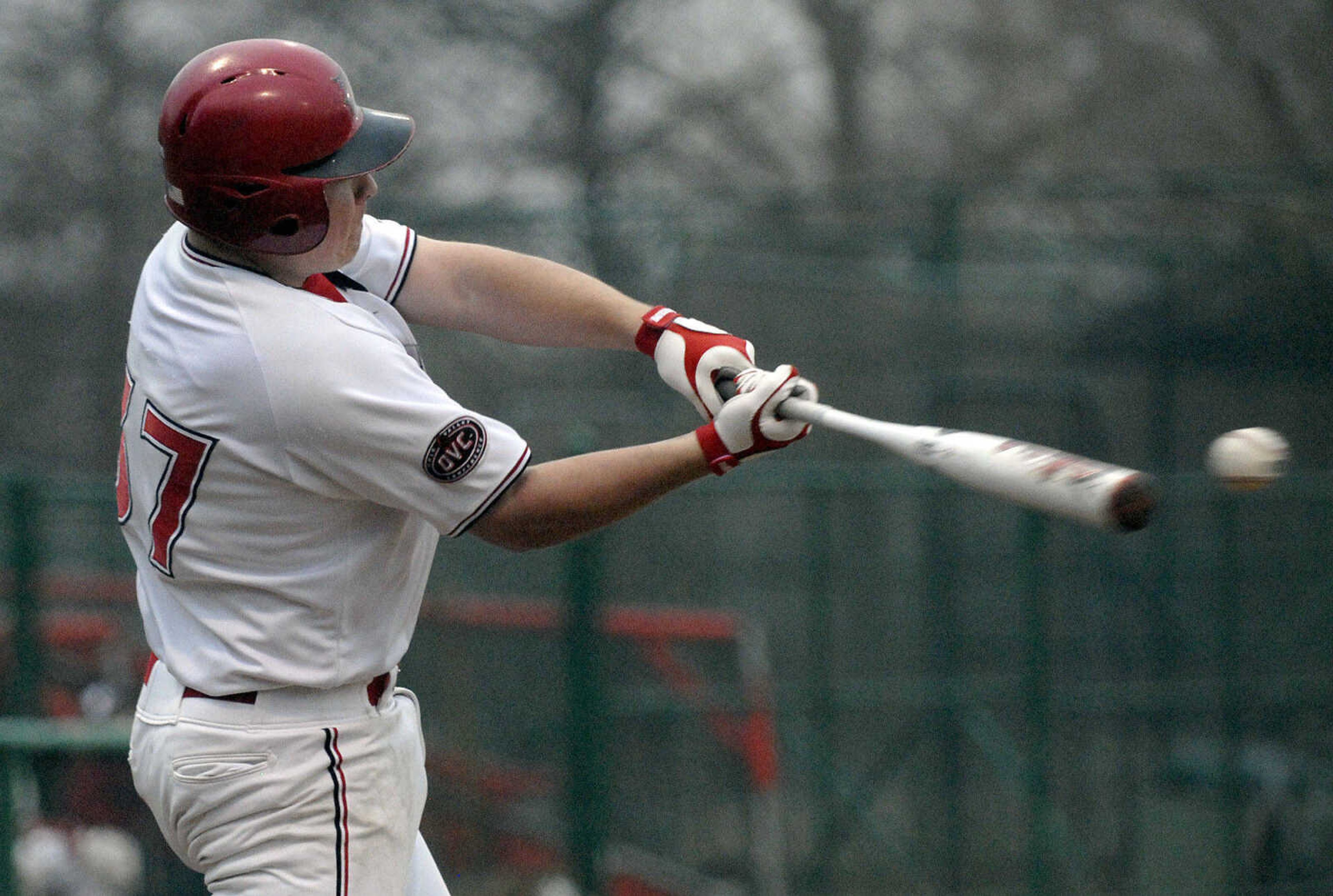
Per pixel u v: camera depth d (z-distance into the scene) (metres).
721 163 58.41
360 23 52.94
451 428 9.52
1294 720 29.14
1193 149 59.50
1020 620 29.17
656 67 57.44
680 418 33.94
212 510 9.79
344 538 9.95
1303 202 39.53
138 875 22.92
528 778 25.89
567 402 35.38
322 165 9.57
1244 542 29.36
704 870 27.22
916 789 28.69
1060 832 28.75
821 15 60.44
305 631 9.98
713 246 35.84
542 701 26.02
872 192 45.59
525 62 55.12
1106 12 59.84
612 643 28.12
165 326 9.77
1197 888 28.75
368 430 9.47
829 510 28.77
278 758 10.04
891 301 35.09
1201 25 57.66
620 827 26.94
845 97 60.53
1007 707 29.06
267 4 52.56
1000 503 29.42
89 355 44.34
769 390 9.68
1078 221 45.25
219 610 10.04
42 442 42.94
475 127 54.16
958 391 34.47
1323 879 28.64
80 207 48.75
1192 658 29.61
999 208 46.97
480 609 26.44
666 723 27.53
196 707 10.12
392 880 10.53
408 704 11.05
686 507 28.69
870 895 28.17
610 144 55.81
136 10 50.66
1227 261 37.59
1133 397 36.78
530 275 11.17
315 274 10.17
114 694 26.09
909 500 29.28
